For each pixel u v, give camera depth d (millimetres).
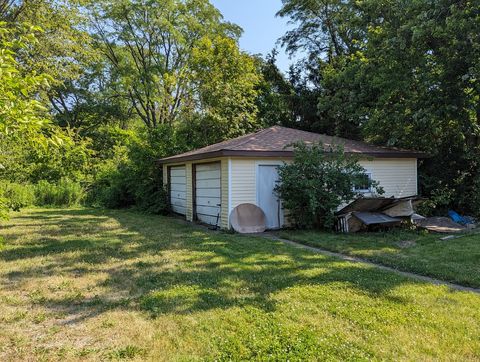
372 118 13938
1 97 3129
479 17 10203
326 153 10305
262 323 3836
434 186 13422
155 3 29188
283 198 10375
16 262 6641
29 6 12906
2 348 3412
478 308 4223
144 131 18422
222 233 10211
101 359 3197
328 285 5086
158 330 3746
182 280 5430
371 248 7762
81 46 15031
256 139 12008
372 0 13062
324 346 3334
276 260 6668
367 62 14086
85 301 4648
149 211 15508
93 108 31547
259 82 23000
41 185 18062
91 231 10422
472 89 11328
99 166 20516
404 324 3789
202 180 12680
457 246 7812
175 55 30969
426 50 12195
